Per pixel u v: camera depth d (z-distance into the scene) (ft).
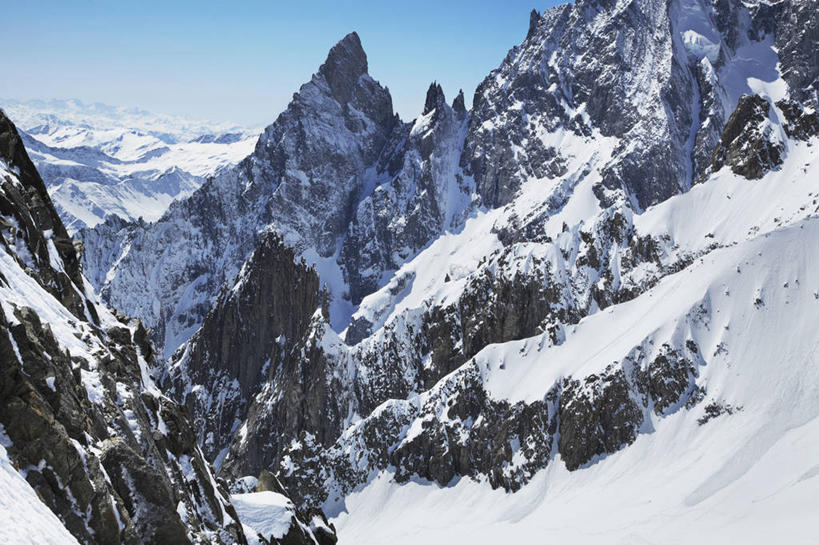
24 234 150.82
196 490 163.02
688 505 576.20
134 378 159.63
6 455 88.48
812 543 454.81
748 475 584.40
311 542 235.81
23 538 75.05
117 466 114.01
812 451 575.38
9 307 107.55
